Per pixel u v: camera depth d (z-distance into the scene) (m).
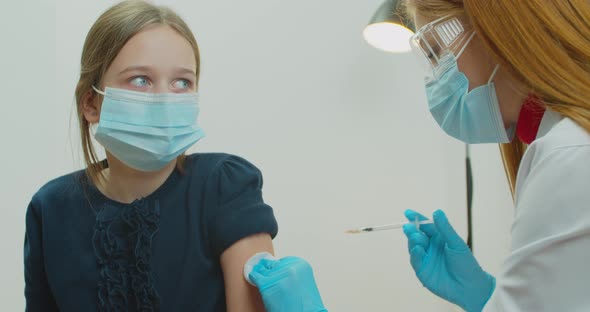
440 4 0.94
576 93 0.72
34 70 1.83
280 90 2.07
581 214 0.66
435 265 1.17
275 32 2.07
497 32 0.76
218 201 0.93
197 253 0.90
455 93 0.96
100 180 0.97
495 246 2.02
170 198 0.93
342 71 2.14
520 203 0.75
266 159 2.06
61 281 0.90
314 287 0.86
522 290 0.71
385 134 2.19
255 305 0.88
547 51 0.73
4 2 1.78
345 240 2.15
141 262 0.87
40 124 1.84
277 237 2.08
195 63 0.97
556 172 0.69
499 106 0.92
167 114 0.91
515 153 1.08
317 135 2.11
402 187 2.21
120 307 0.87
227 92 2.02
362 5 2.15
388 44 1.79
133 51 0.89
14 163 1.81
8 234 1.80
